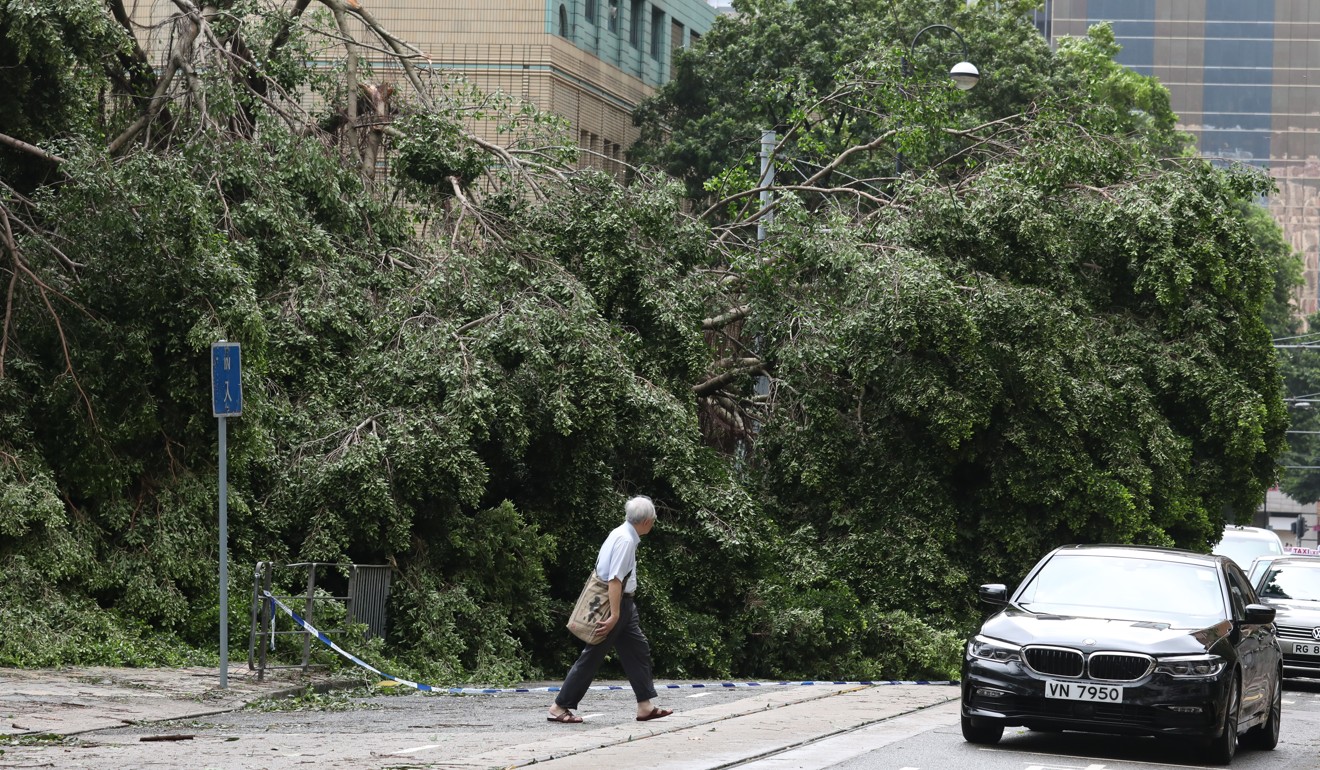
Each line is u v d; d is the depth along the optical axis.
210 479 20.81
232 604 20.30
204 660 19.30
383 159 28.50
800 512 29.44
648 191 27.56
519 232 25.98
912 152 33.34
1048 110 32.41
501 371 23.16
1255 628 15.30
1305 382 111.12
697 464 25.47
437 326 22.92
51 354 20.42
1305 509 152.75
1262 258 30.95
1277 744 16.52
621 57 58.19
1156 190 30.53
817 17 52.88
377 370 22.77
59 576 18.91
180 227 20.53
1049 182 30.42
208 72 24.09
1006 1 53.16
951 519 28.45
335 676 18.52
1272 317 104.88
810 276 29.19
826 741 13.73
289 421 22.45
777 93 37.97
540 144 29.44
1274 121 177.50
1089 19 177.75
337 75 28.75
